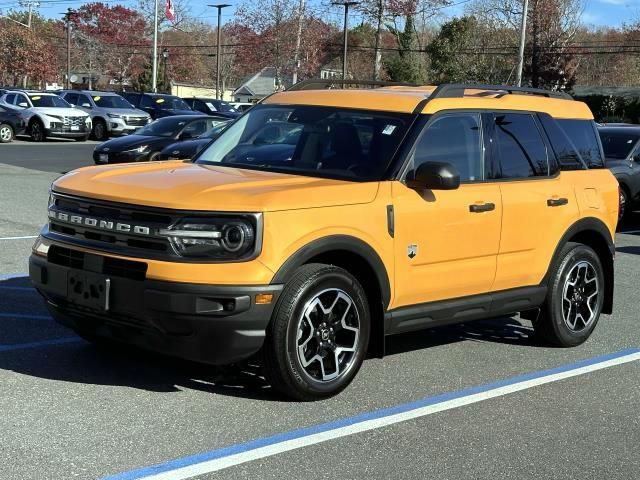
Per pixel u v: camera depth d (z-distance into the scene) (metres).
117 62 80.44
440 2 57.47
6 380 5.38
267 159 6.04
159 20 78.69
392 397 5.50
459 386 5.83
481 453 4.66
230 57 89.88
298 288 4.99
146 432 4.65
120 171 5.69
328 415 5.09
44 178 18.66
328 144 5.95
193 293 4.72
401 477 4.28
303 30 60.78
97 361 5.88
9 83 63.59
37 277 5.41
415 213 5.63
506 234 6.28
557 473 4.45
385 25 58.81
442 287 5.91
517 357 6.68
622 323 8.01
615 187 7.36
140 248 4.90
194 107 37.84
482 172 6.21
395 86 7.14
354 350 5.40
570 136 7.11
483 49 62.19
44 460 4.22
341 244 5.18
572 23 61.28
